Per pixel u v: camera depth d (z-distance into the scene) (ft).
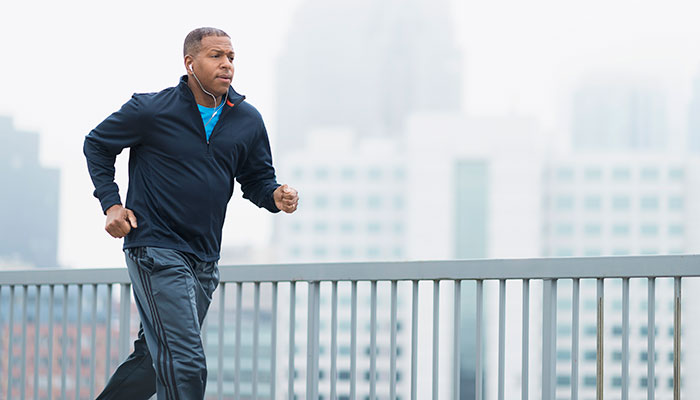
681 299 14.10
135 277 14.66
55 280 19.34
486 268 15.38
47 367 19.36
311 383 16.79
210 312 20.04
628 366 14.35
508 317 404.77
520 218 531.09
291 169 555.28
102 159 14.79
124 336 18.61
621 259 14.40
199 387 14.17
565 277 14.84
